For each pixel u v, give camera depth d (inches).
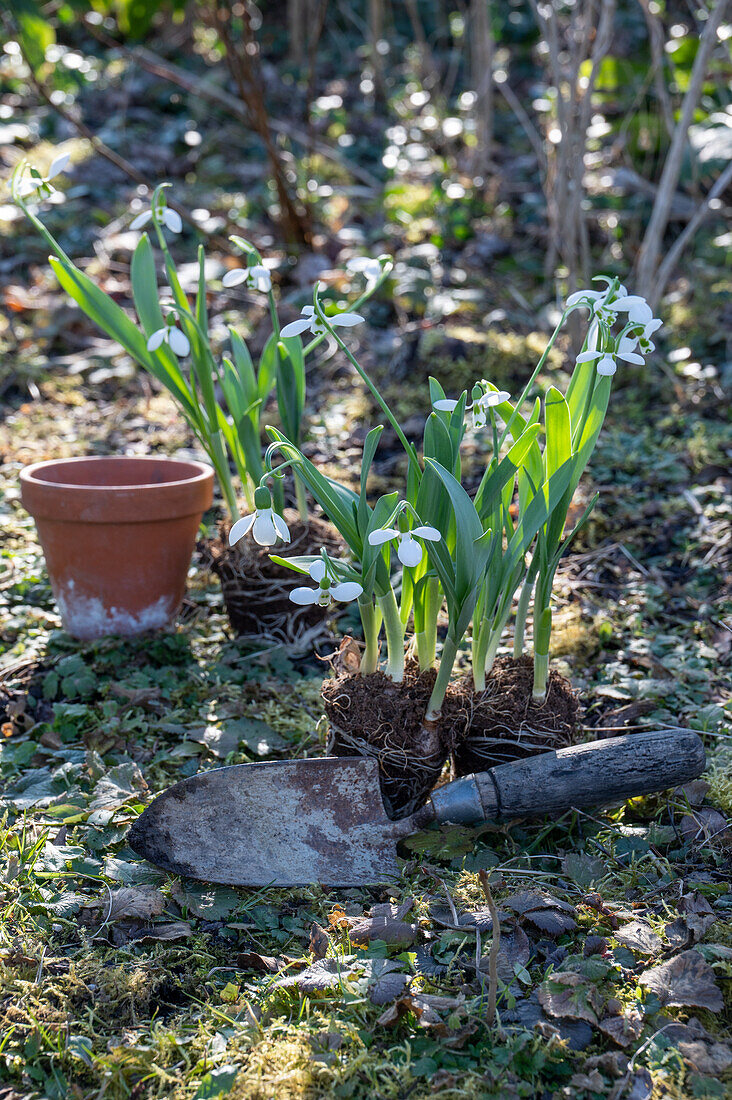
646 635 100.1
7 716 89.1
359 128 264.5
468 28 278.1
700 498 124.5
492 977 56.3
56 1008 58.2
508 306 179.2
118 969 59.8
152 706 89.9
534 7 157.3
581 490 127.3
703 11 148.7
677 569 113.2
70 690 90.7
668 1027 56.1
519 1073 53.7
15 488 130.1
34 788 77.6
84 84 268.7
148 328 93.8
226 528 101.0
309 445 140.3
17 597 108.0
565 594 108.0
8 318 179.8
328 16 320.2
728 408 144.7
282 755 83.3
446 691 73.5
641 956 61.2
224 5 197.9
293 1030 55.9
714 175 190.5
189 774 80.0
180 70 284.7
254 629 101.0
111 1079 53.6
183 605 108.7
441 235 199.8
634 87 201.9
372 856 68.6
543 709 73.6
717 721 84.3
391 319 175.6
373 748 70.6
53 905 65.2
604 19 148.2
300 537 98.0
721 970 60.2
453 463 68.3
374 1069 53.6
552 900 64.0
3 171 226.1
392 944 61.4
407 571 71.1
